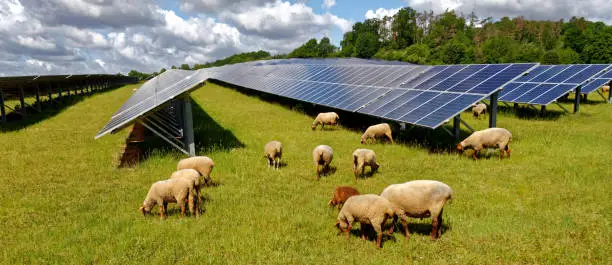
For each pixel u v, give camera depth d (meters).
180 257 7.05
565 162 12.28
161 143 18.05
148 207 9.05
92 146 17.77
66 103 39.22
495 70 16.67
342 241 7.61
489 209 8.87
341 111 25.83
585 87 30.64
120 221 8.68
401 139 17.16
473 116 24.19
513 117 23.34
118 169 13.56
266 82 40.28
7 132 21.84
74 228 8.43
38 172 13.29
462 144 13.40
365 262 6.67
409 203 7.31
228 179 12.14
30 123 25.50
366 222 7.31
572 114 23.36
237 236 7.81
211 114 27.92
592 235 7.35
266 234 7.91
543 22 146.38
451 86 17.41
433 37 127.12
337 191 9.12
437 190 7.27
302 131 20.11
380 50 135.62
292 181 11.66
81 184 11.88
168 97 13.28
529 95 25.27
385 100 19.42
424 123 14.37
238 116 26.53
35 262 6.98
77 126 23.92
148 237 7.79
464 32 135.88
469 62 95.62
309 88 28.97
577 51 109.06
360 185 11.03
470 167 12.32
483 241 7.32
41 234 8.24
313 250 7.21
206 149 16.27
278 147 12.96
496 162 12.72
